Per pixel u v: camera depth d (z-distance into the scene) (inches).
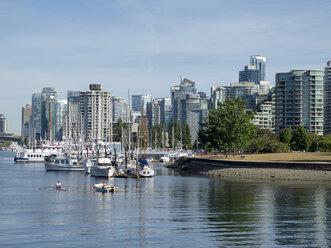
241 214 3097.9
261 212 3169.3
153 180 5615.2
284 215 3053.6
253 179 5615.2
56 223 2851.9
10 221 2920.8
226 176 6171.3
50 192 4446.4
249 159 7066.9
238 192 4247.0
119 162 7234.3
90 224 2815.0
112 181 5516.7
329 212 3159.5
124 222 2866.6
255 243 2363.4
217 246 2308.1
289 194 4069.9
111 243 2373.3
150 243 2368.4
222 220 2901.1
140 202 3673.7
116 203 3634.4
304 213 3122.5
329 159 6368.1
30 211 3287.4
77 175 6619.1
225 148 7598.4
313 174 5413.4
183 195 4079.7
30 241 2409.0
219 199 3799.2
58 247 2297.0
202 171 6988.2
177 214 3117.6
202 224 2790.4
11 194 4296.3
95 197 4018.2
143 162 6801.2
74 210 3316.9
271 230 2630.4
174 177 6082.7
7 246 2310.5
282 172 5679.1
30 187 4928.6
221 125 7578.7
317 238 2458.2
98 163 6181.1
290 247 2295.8
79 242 2389.3
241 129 7647.6
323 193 4119.1
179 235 2527.1
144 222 2864.2
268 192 4224.9
